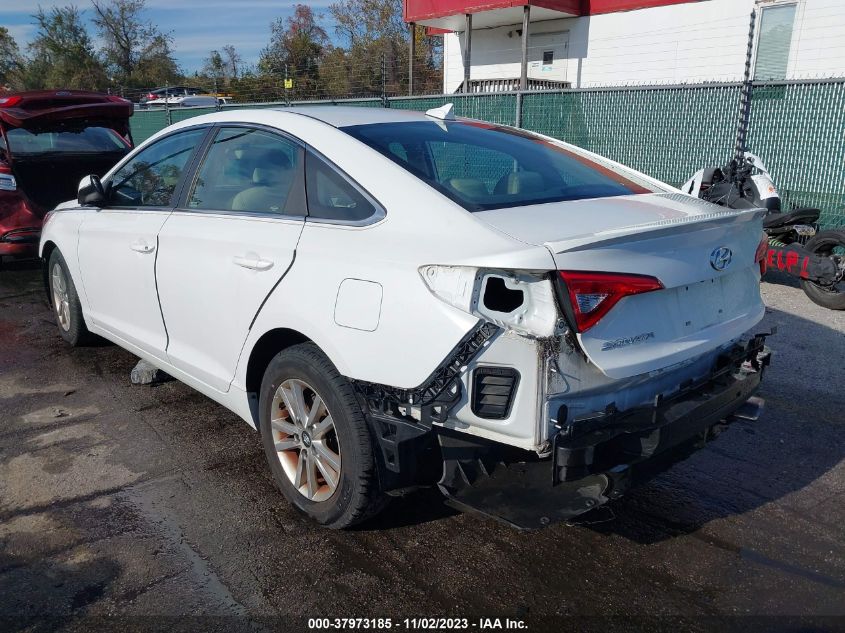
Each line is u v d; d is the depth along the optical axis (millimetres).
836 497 3373
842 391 4543
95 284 4582
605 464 2488
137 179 4293
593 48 15367
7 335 5848
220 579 2783
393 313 2561
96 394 4613
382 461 2756
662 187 3520
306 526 3137
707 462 3711
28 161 7344
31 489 3441
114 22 46125
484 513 2473
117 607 2623
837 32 11938
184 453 3814
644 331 2545
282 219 3166
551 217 2693
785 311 6254
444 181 2910
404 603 2654
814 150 7461
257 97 27266
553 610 2619
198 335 3600
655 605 2646
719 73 13531
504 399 2391
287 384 3098
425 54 34750
